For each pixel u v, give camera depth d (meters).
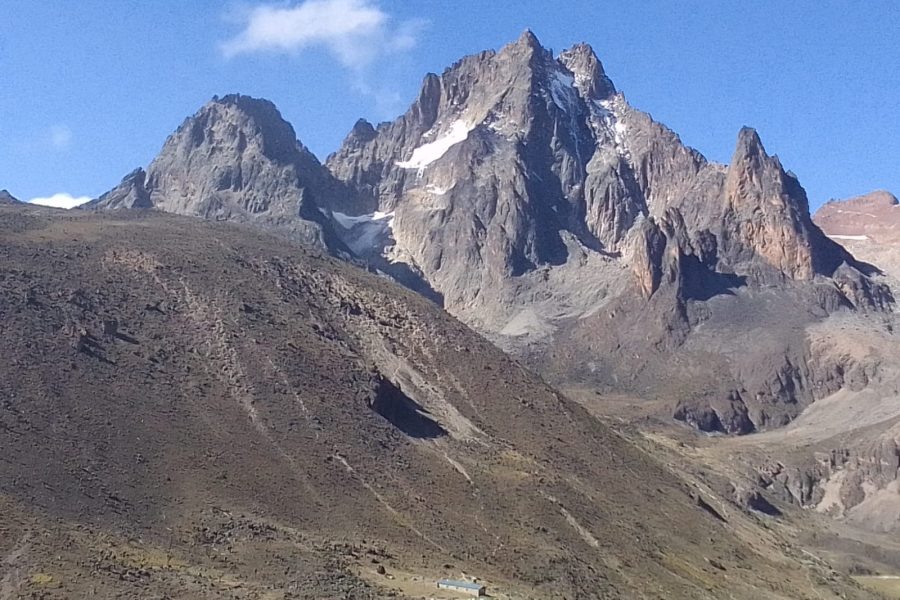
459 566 162.25
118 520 144.62
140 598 126.06
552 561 171.88
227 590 134.00
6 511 136.12
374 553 157.75
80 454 154.38
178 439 167.38
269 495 163.00
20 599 120.44
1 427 152.88
